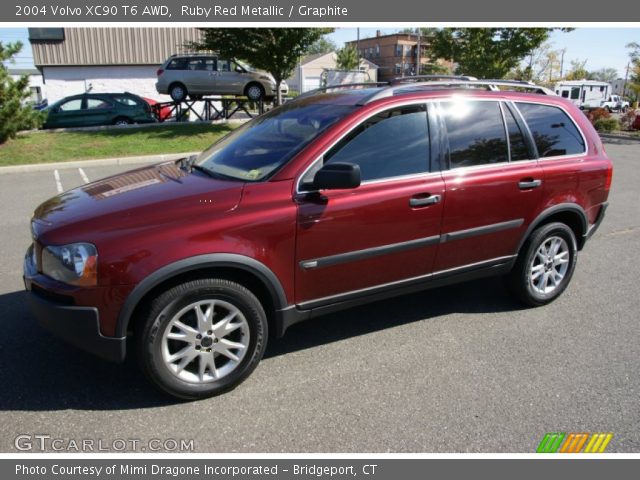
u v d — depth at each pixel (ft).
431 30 69.62
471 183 12.66
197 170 12.39
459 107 12.94
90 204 10.57
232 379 10.62
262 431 9.56
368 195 11.34
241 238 10.12
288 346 12.67
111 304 9.39
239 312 10.45
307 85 215.72
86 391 10.65
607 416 10.03
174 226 9.74
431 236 12.34
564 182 14.34
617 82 265.13
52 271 9.74
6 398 10.37
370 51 285.84
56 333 9.80
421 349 12.51
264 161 11.38
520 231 13.85
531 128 14.07
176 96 60.49
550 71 104.27
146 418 9.88
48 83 97.91
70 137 50.06
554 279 15.08
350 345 12.71
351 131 11.39
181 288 9.77
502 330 13.52
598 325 13.83
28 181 35.12
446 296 15.78
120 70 99.86
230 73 60.03
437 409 10.18
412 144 12.11
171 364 10.05
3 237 21.16
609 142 64.44
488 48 65.51
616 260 19.22
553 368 11.68
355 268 11.59
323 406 10.27
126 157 44.32
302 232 10.71
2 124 44.75
